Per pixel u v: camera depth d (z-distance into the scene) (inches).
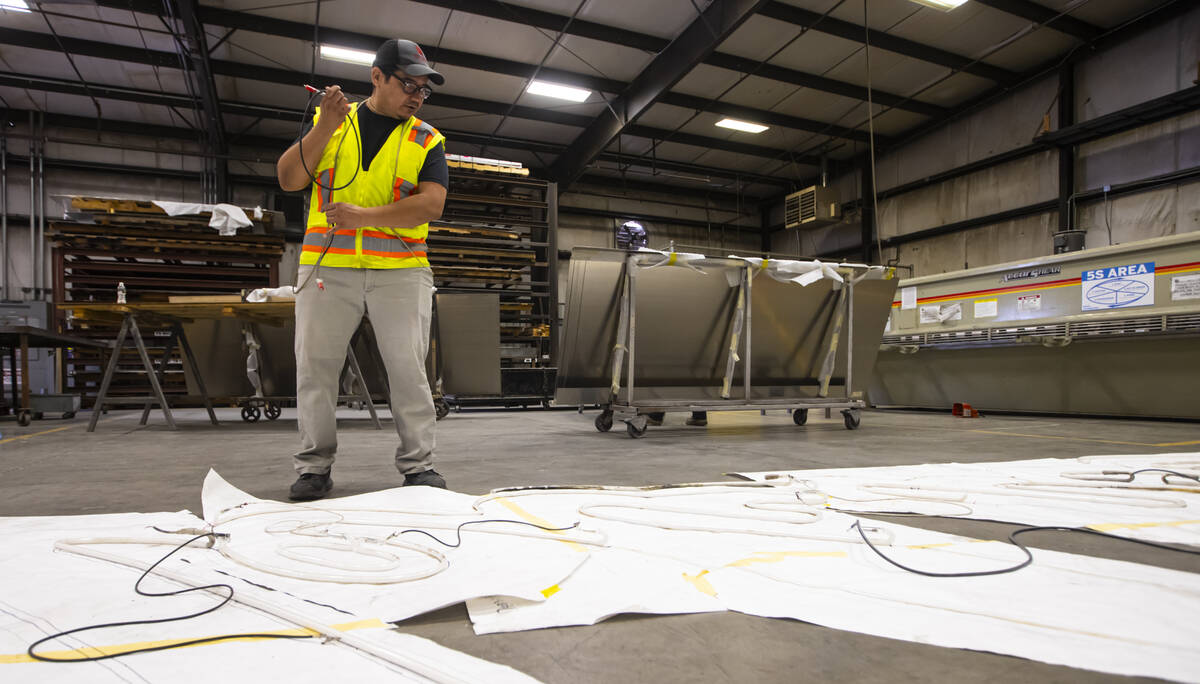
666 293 180.9
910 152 506.3
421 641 34.4
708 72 413.4
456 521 65.4
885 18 357.7
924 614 39.4
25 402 231.6
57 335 257.8
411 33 363.9
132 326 197.6
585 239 579.2
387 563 49.0
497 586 43.2
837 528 62.3
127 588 44.3
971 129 456.1
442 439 168.7
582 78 414.3
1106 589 44.1
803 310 198.2
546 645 35.4
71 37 355.6
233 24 334.3
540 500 77.4
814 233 597.9
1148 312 221.1
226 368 237.1
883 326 211.3
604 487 86.2
